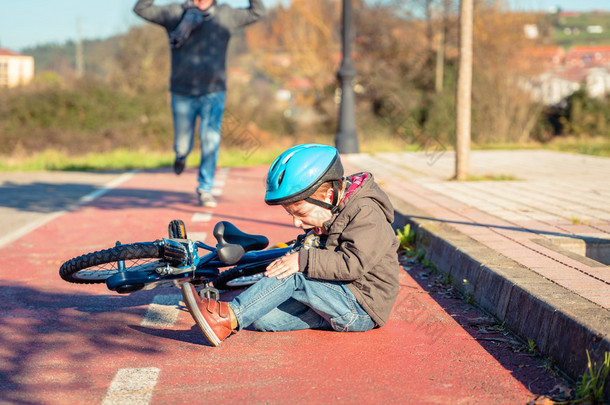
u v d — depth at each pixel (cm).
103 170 1500
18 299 443
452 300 442
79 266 357
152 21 778
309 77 3728
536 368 315
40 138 2606
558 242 531
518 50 2888
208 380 302
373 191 342
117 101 2748
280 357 333
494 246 496
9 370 314
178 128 814
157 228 712
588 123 2869
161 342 357
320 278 338
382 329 379
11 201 939
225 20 790
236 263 380
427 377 305
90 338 363
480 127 2803
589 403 268
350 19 1602
